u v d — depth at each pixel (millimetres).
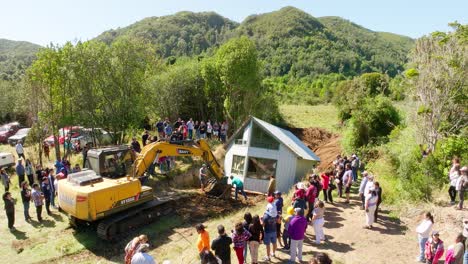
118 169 16156
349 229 13477
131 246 9039
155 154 16844
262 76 32469
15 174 22875
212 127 30953
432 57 17500
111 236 14070
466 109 17234
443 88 17391
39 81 23562
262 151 22156
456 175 13789
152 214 15930
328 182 16219
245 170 22359
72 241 13789
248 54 29875
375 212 13828
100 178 14570
